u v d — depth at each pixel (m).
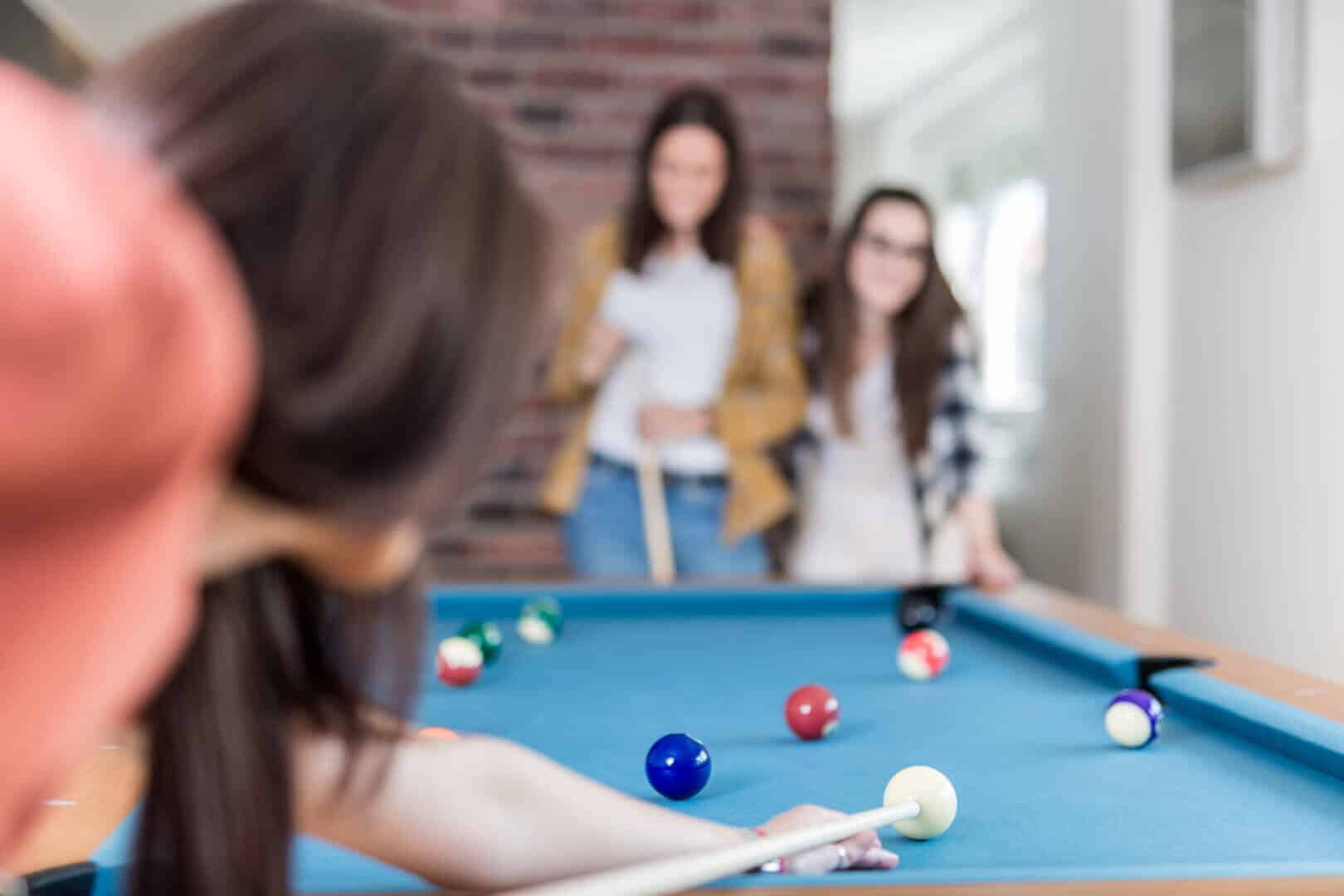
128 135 0.42
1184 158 3.54
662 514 3.21
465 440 0.46
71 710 0.38
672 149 3.11
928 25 6.22
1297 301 3.18
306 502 0.44
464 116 0.48
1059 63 4.50
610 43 3.90
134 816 0.59
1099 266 4.15
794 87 3.96
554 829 0.73
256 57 0.45
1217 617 3.55
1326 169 3.06
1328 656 3.06
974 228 6.93
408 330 0.43
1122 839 0.95
